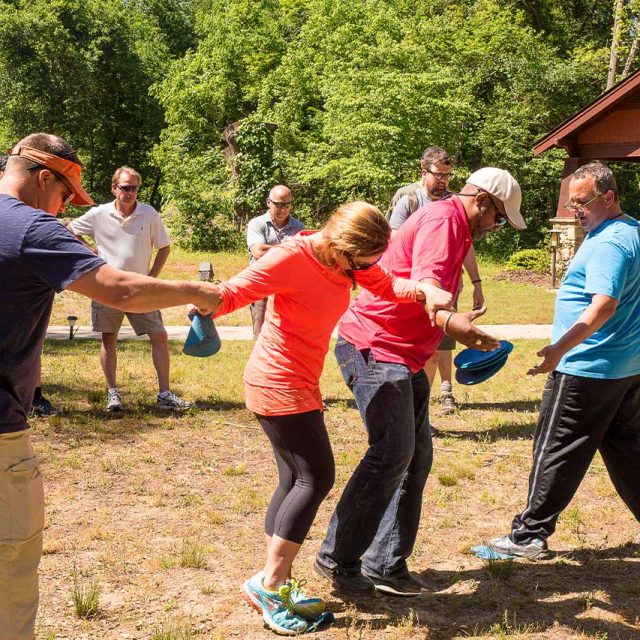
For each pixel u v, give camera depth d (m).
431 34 33.47
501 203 3.58
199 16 50.00
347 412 7.62
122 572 3.96
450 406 7.55
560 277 20.81
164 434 6.61
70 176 2.64
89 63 40.78
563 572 4.15
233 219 28.02
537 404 8.05
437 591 3.90
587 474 5.80
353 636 3.40
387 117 27.45
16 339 2.48
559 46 38.50
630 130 16.03
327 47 35.41
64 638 3.30
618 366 4.01
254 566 4.10
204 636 3.36
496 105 31.89
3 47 40.31
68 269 2.43
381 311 3.67
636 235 3.97
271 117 33.47
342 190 28.81
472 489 5.47
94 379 8.60
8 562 2.58
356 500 3.63
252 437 6.62
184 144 38.84
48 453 5.96
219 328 13.35
